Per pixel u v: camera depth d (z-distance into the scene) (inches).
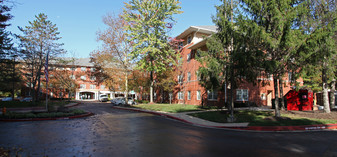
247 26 459.2
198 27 1070.4
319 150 246.8
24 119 514.0
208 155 221.3
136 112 789.2
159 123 485.4
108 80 1524.4
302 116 547.8
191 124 481.4
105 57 1141.1
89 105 1300.4
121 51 1136.2
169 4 1020.5
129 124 462.6
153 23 997.8
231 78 521.7
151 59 1056.8
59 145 261.4
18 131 361.4
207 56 577.9
